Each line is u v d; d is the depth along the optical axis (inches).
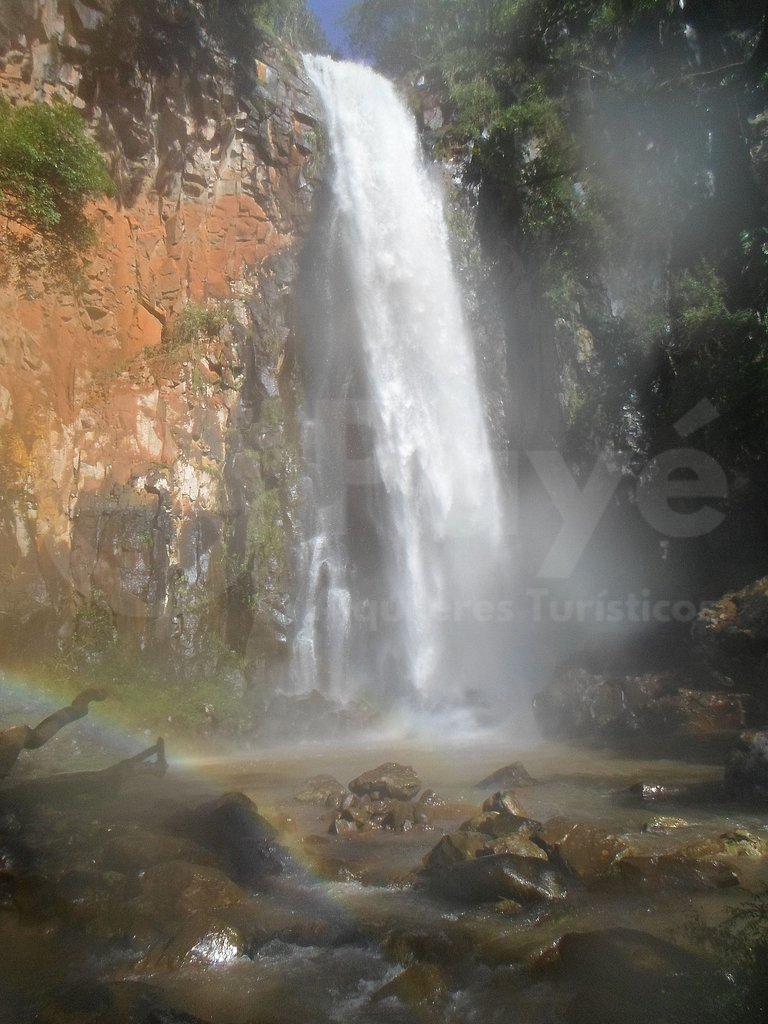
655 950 164.7
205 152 778.2
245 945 184.2
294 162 839.7
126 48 694.5
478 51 892.0
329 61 917.2
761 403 775.1
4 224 611.8
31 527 589.0
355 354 840.9
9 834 260.5
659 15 780.6
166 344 743.1
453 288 927.0
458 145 941.2
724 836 246.2
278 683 691.4
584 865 225.0
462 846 239.0
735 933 176.2
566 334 908.0
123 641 626.2
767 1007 140.5
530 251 916.0
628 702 555.8
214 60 771.4
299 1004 159.8
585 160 792.9
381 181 908.0
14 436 591.5
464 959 175.5
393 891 222.4
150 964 177.9
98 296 689.6
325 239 848.3
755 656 539.5
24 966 181.3
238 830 257.1
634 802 317.1
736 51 812.0
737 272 838.5
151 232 749.9
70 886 216.5
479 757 461.4
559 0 770.8
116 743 480.7
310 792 340.2
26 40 635.5
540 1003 154.7
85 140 642.2
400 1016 154.3
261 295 799.1
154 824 269.3
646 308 892.0
